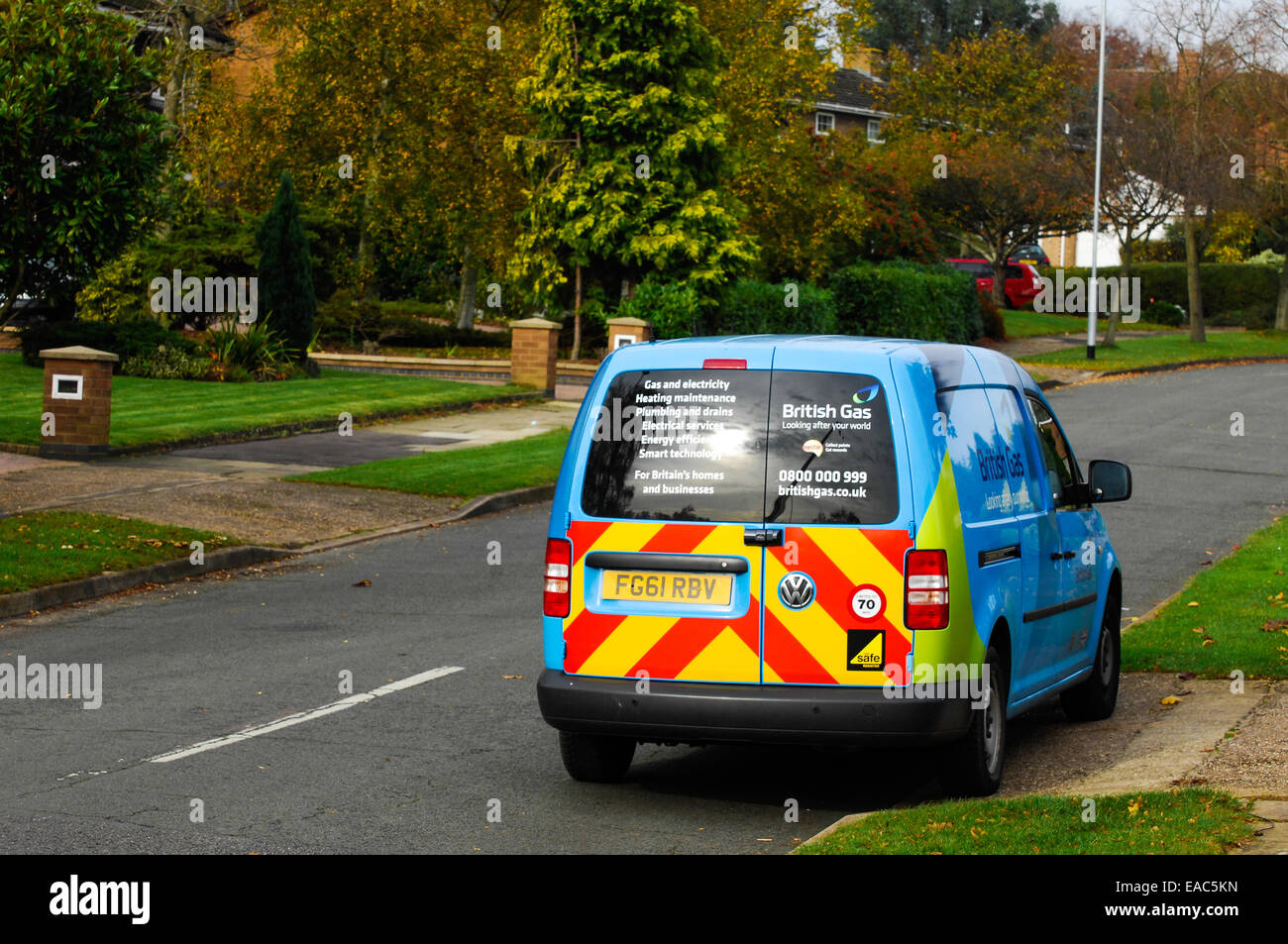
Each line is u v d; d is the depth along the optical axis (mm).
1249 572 13688
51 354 19750
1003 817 6383
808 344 7031
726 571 6816
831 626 6723
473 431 24953
